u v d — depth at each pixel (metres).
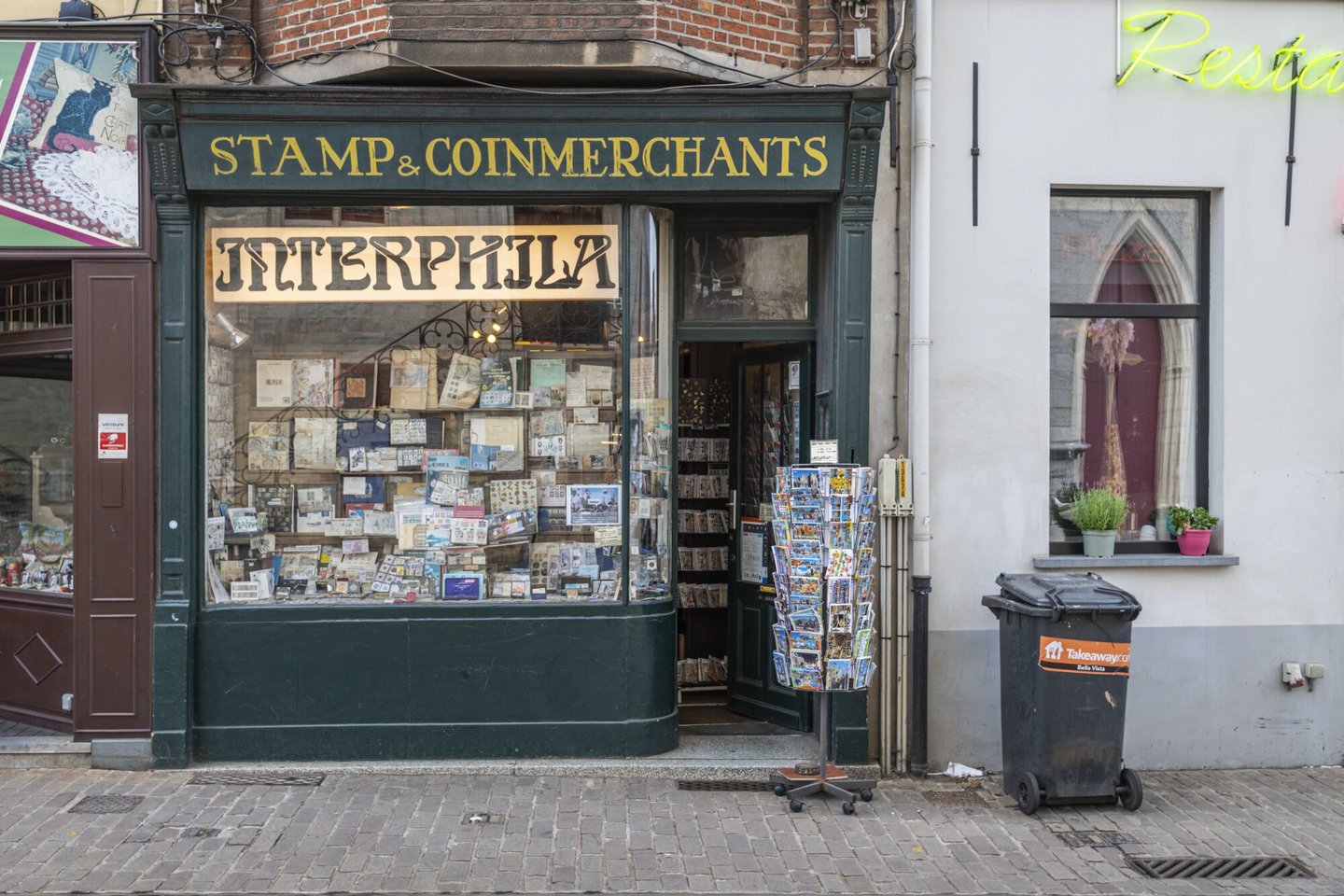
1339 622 6.67
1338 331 6.67
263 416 6.50
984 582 6.50
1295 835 5.46
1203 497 6.80
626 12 5.96
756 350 7.30
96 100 6.10
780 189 6.27
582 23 5.96
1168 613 6.58
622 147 6.12
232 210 6.41
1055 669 5.68
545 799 5.79
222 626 6.25
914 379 6.35
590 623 6.35
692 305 6.84
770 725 7.11
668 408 6.67
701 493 7.66
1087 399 6.83
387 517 6.58
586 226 6.52
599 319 6.56
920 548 6.34
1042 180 6.50
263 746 6.25
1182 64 6.56
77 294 6.15
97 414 6.15
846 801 5.73
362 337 6.57
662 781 6.14
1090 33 6.50
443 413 6.61
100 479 6.15
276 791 5.83
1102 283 6.82
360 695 6.29
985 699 6.49
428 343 6.58
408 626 6.30
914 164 6.34
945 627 6.48
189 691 6.16
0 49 6.07
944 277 6.46
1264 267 6.64
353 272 6.51
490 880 4.76
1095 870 5.01
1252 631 6.61
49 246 6.12
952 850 5.21
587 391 6.58
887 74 6.36
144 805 5.59
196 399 6.25
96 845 5.07
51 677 6.57
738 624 7.41
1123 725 5.74
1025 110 6.48
